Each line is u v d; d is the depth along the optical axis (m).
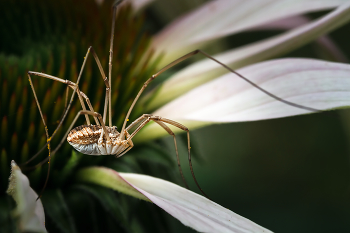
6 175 0.13
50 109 0.14
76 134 0.13
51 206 0.13
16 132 0.14
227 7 0.16
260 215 0.16
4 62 0.15
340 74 0.13
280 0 0.15
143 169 0.14
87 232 0.13
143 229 0.14
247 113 0.14
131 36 0.15
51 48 0.15
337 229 0.16
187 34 0.16
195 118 0.14
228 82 0.14
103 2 0.16
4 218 0.13
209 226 0.12
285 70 0.14
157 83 0.16
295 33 0.15
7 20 0.16
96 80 0.15
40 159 0.14
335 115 0.15
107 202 0.13
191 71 0.15
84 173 0.13
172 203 0.12
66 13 0.16
